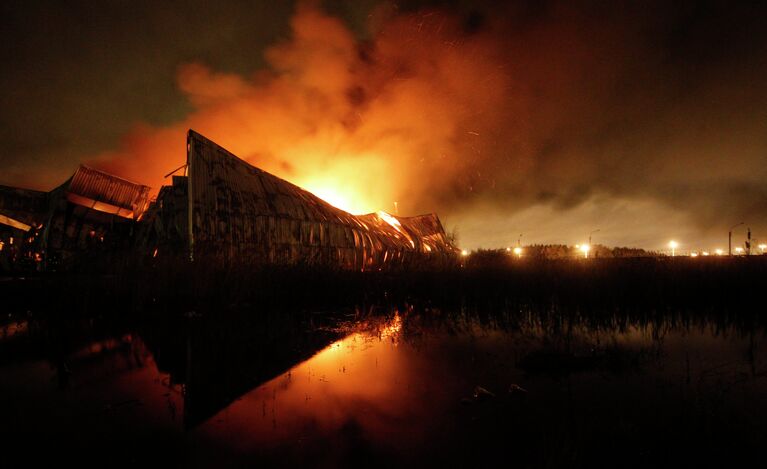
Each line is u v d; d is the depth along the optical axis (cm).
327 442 337
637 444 318
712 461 295
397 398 429
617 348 580
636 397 416
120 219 1967
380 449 322
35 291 909
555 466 288
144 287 911
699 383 452
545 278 995
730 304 826
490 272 1118
